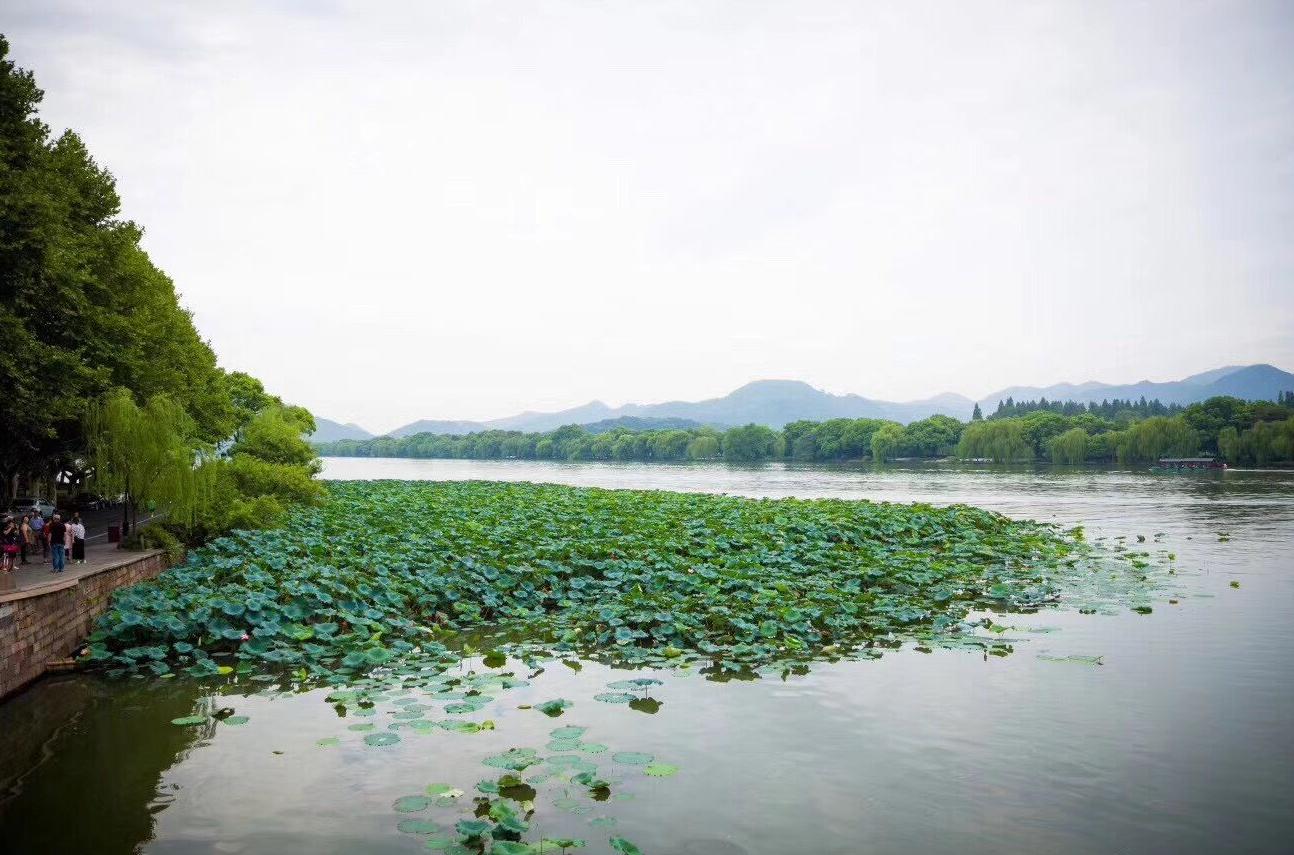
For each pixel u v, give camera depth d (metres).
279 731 10.66
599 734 10.36
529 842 7.47
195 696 12.28
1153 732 10.41
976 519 34.81
